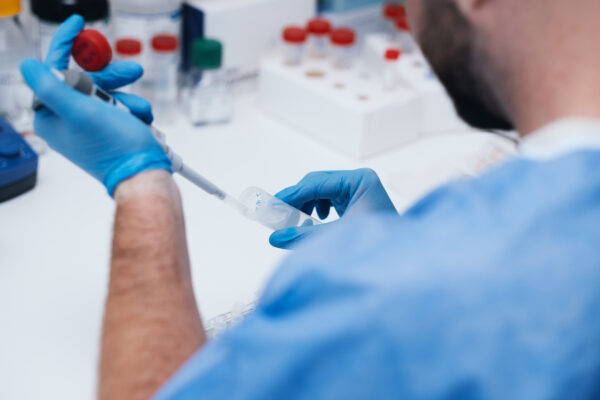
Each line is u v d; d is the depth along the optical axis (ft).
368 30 5.15
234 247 3.39
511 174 1.58
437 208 1.59
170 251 2.03
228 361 1.56
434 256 1.48
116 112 2.22
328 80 4.34
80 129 2.19
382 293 1.45
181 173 2.50
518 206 1.52
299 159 4.14
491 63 1.75
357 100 4.15
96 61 2.42
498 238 1.48
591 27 1.57
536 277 1.44
